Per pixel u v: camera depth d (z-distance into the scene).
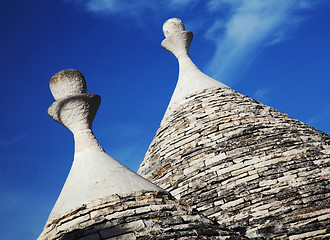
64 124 10.02
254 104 13.89
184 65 15.63
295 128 13.09
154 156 13.62
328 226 10.73
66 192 8.84
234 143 12.51
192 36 16.20
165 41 16.05
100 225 7.96
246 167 11.95
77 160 9.41
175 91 15.13
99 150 9.55
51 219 8.54
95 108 10.14
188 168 12.50
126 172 9.09
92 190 8.62
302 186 11.43
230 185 11.74
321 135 13.23
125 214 8.08
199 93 14.38
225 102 13.83
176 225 8.00
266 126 12.95
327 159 12.08
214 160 12.31
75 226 8.07
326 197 11.20
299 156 12.08
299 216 10.91
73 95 9.87
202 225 8.19
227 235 8.21
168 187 12.55
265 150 12.26
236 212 11.34
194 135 13.12
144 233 7.78
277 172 11.74
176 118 13.99
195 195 11.94
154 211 8.20
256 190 11.50
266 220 10.99
